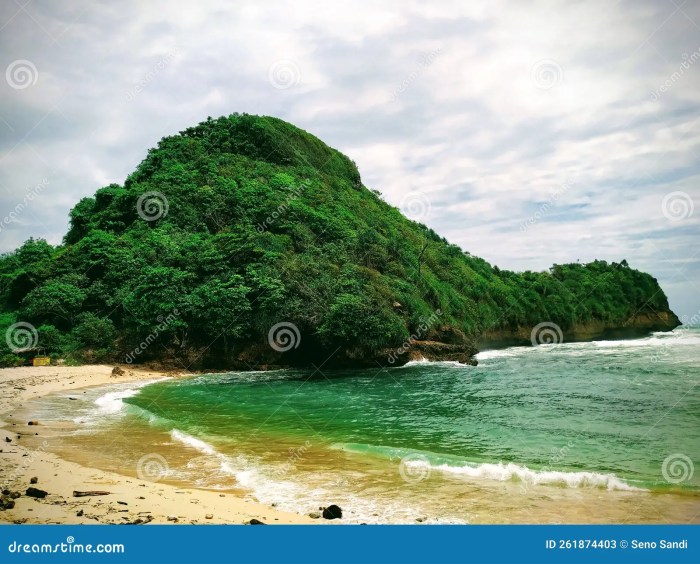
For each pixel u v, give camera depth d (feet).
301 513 30.63
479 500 33.17
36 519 26.35
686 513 30.99
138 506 29.55
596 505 32.27
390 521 29.25
